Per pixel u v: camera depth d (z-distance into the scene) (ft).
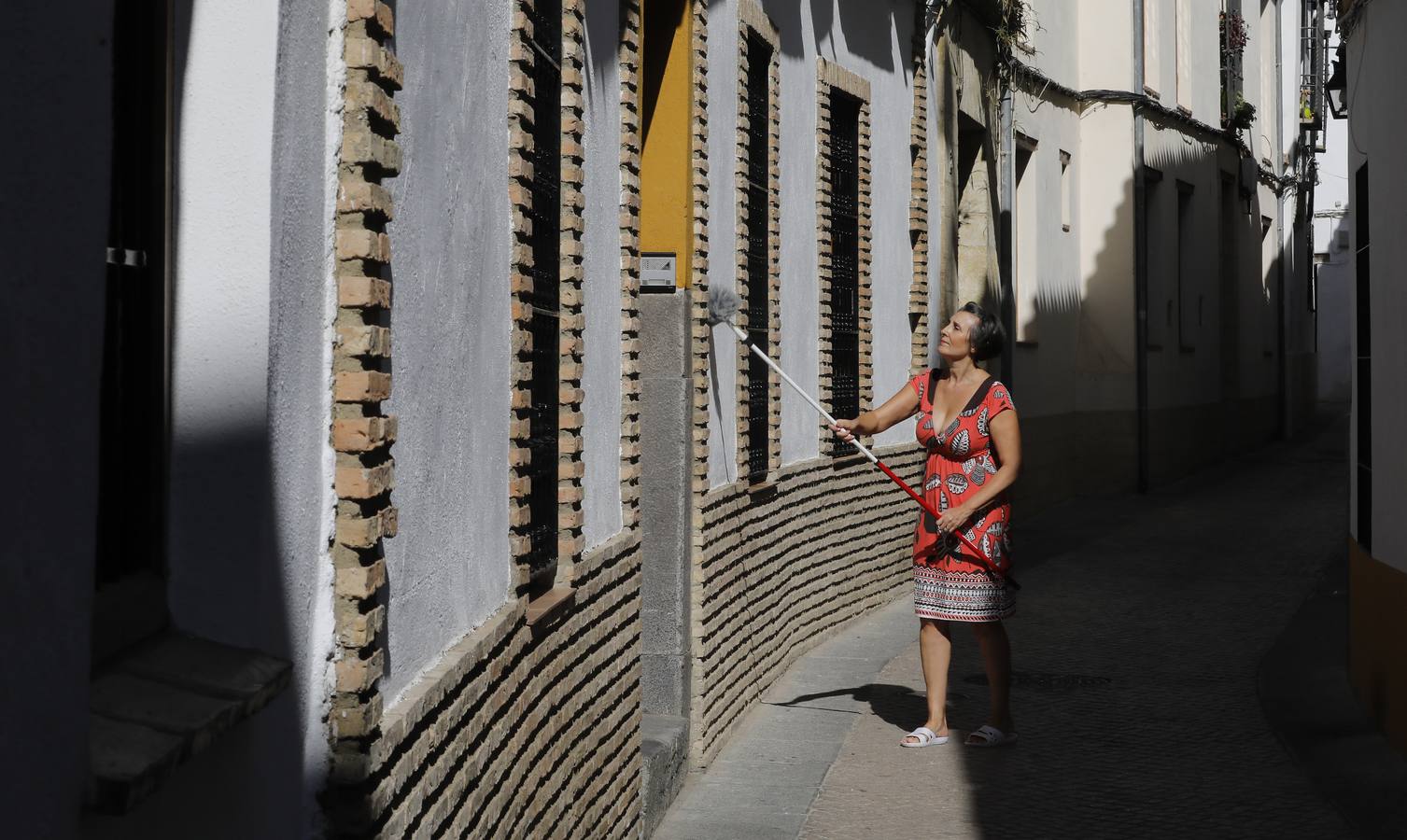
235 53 7.93
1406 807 20.62
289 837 8.58
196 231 7.94
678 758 21.62
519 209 13.66
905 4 38.70
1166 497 64.03
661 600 22.58
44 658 5.83
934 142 41.81
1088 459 65.16
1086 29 65.31
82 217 6.13
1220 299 81.71
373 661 9.40
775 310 28.63
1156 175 68.44
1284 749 24.12
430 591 11.18
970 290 50.47
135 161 7.50
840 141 33.88
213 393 7.93
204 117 7.93
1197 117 75.97
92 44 6.18
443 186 11.41
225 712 7.14
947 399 24.30
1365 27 25.94
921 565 24.53
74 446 6.07
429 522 11.14
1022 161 58.13
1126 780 22.45
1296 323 103.65
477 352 12.53
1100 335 65.62
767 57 28.37
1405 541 22.67
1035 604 38.27
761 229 28.17
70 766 6.04
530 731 14.06
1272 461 81.71
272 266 7.99
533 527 15.17
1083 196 65.51
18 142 5.61
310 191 8.66
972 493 24.13
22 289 5.65
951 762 23.50
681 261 23.35
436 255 11.26
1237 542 49.70
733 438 25.73
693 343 23.20
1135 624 35.42
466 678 11.80
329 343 9.09
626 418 19.29
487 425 12.91
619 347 19.16
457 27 11.75
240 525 7.94
